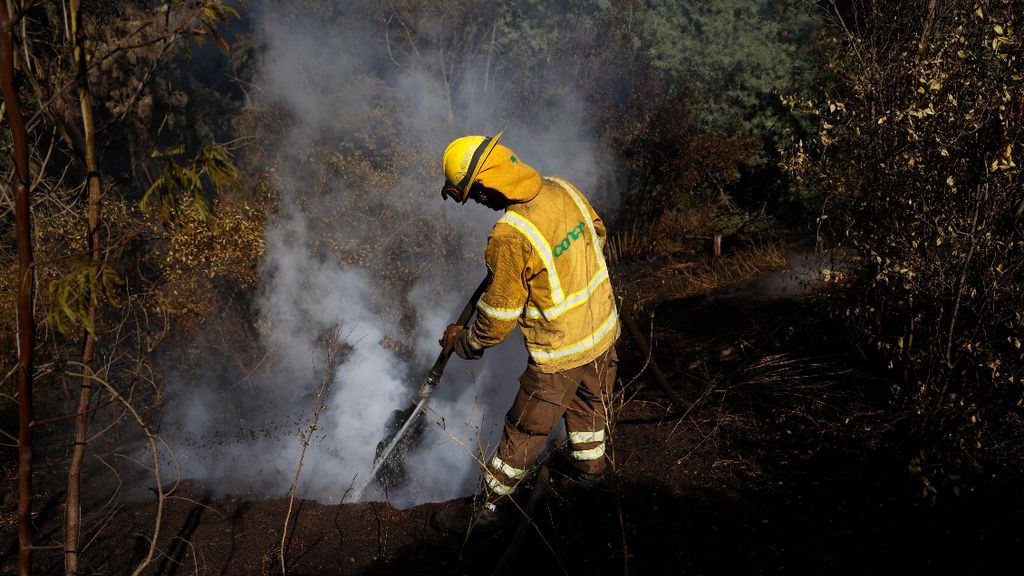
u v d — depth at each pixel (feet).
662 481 10.59
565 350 8.93
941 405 9.57
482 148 8.52
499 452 9.43
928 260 9.84
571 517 9.93
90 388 6.09
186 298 18.20
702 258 28.76
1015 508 8.75
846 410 11.60
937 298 9.79
